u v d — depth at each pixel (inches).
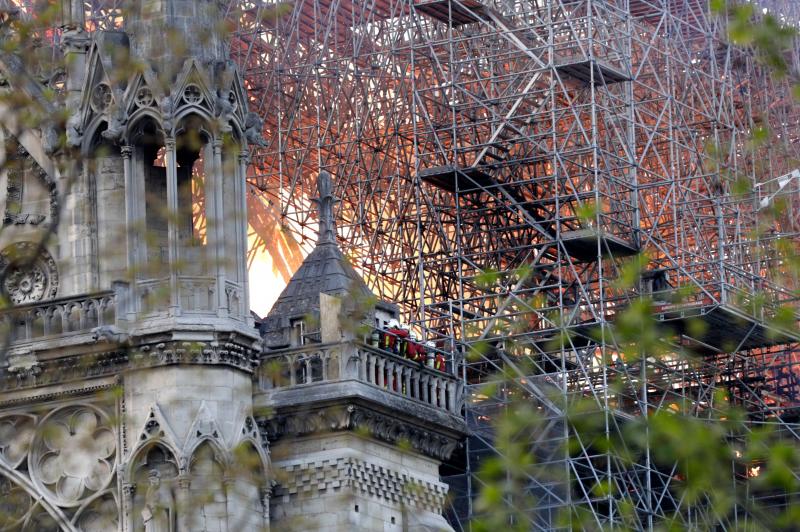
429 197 4424.2
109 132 3425.2
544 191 4392.2
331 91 4677.7
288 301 3639.3
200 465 3297.2
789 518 2293.3
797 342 4650.6
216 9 3469.5
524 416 2369.6
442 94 4436.5
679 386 4635.8
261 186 4542.3
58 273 3486.7
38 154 3523.6
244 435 3344.0
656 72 4537.4
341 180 4439.0
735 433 4264.3
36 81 3528.5
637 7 4832.7
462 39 4227.4
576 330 4178.2
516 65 4505.4
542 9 4362.7
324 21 4731.8
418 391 3609.7
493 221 4362.7
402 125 4559.5
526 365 3880.4
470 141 4436.5
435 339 4067.4
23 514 3403.1
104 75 3457.2
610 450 2518.5
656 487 4141.2
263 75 4603.8
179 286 3348.9
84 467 3385.8
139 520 3299.7
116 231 3462.1
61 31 3565.5
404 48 4318.4
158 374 3336.6
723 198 4510.3
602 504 4114.2
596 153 4084.6
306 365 3472.0
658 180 4648.1
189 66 3410.4
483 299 4259.4
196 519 3277.6
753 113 4785.9
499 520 2418.8
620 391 4023.1
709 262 4232.3
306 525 3361.2
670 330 4237.2
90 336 3366.1
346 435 3452.3
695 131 4591.5
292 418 3462.1
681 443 2160.4
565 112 4429.1
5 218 3506.4
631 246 4202.8
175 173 3376.0
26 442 3425.2
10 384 3430.1
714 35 4633.4
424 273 4328.3
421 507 3585.1
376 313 3686.0
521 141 4220.0
